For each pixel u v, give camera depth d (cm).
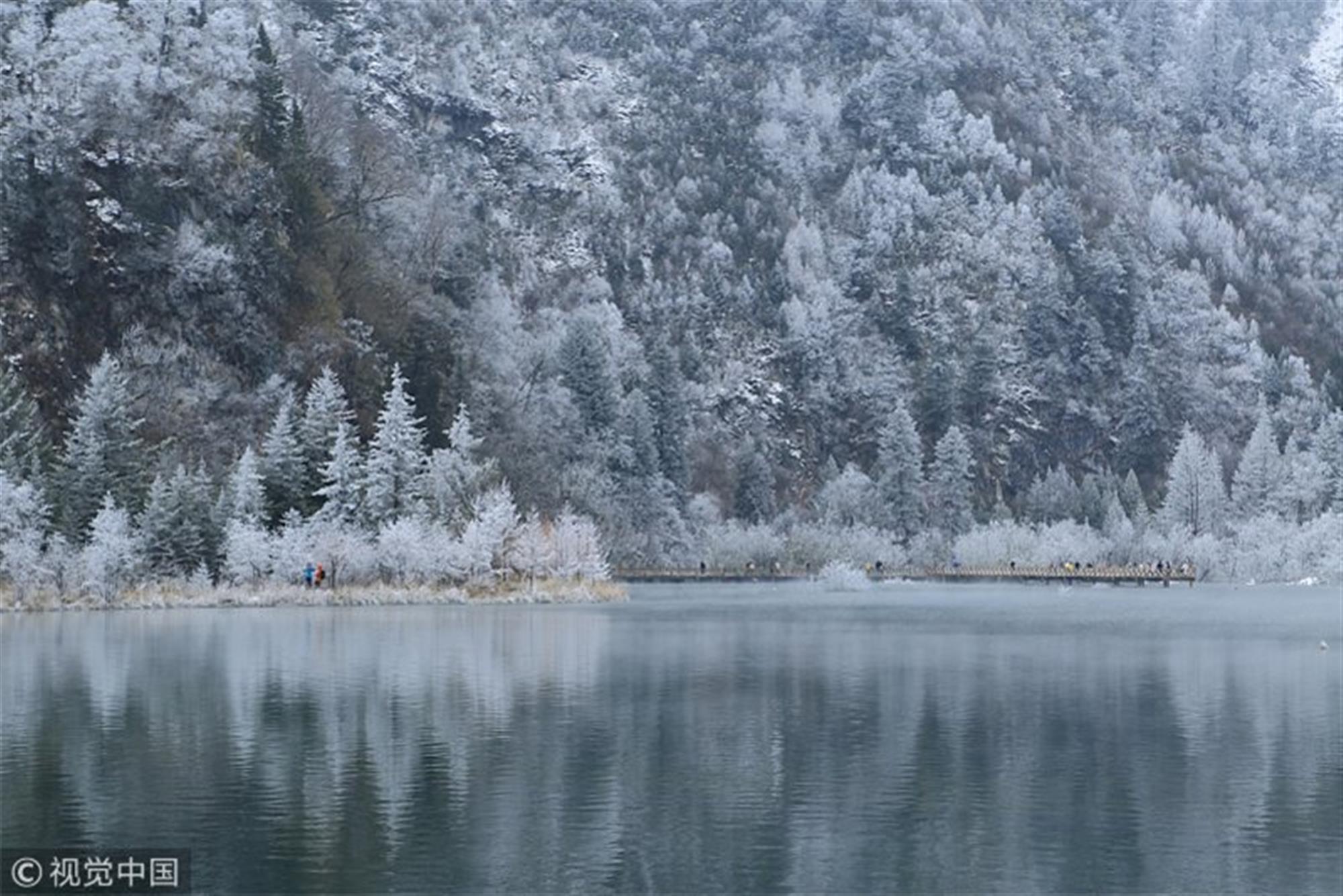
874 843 3372
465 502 12062
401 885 3042
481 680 5859
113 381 11188
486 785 3862
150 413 13238
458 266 18138
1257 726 4816
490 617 9506
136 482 11125
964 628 8969
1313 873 3152
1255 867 3197
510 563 12069
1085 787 3891
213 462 13138
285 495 11581
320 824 3462
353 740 4456
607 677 5997
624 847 3316
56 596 9906
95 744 4359
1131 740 4559
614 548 16938
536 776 3978
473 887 3038
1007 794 3812
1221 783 3950
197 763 4094
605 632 8312
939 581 17825
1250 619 10006
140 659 6519
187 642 7381
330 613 9712
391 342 15700
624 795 3778
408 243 17425
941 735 4622
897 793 3831
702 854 3269
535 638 7825
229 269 14288
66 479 10850
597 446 17738
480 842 3338
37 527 10138
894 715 5003
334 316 15062
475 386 16288
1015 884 3089
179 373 13625
